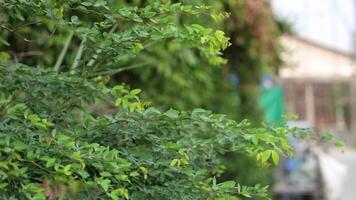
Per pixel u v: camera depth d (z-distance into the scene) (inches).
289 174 413.1
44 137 94.5
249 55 315.3
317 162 419.8
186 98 257.8
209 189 103.0
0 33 150.3
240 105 328.5
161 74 245.4
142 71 235.0
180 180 105.3
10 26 116.6
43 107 112.9
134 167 101.1
